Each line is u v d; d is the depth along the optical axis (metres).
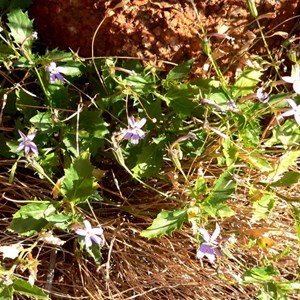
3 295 0.25
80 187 0.26
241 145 0.27
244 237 0.28
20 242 0.27
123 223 0.28
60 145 0.28
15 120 0.28
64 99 0.28
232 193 0.27
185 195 0.28
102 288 0.28
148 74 0.28
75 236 0.28
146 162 0.27
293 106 0.25
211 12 0.28
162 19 0.28
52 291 0.28
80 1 0.28
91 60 0.28
